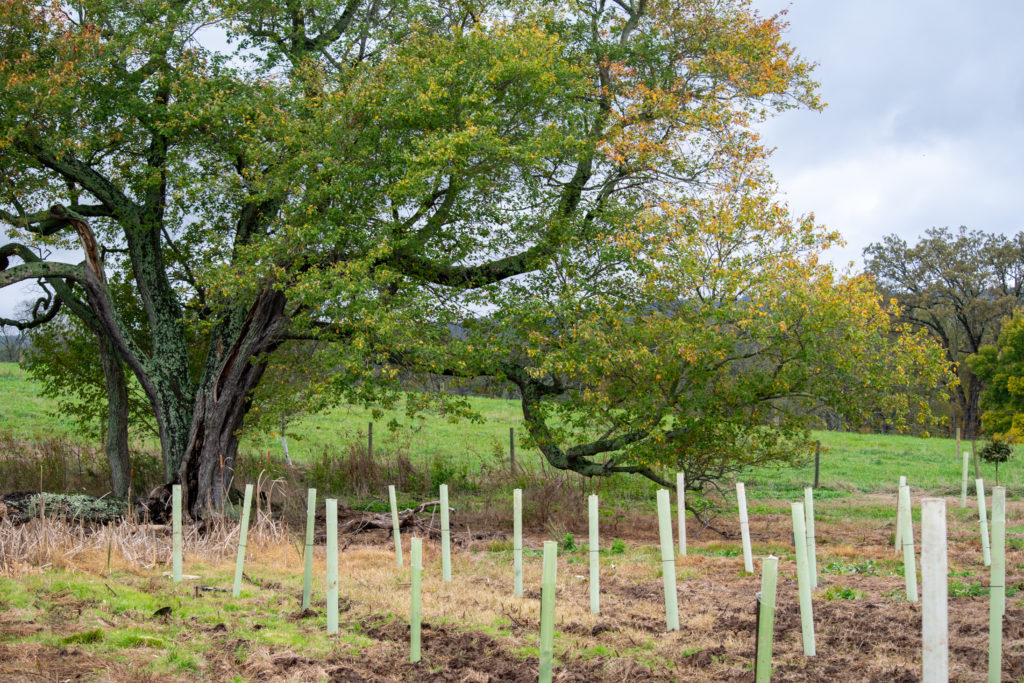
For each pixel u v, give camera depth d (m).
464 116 15.70
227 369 16.39
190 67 16.73
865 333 14.49
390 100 15.55
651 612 9.13
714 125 16.66
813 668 7.04
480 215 16.44
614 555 13.31
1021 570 11.29
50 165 16.86
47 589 9.35
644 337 14.96
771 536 15.77
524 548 14.05
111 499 15.50
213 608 8.98
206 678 6.79
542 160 16.41
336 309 14.57
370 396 15.38
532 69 15.61
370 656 7.37
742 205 14.89
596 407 15.93
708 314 14.72
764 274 14.34
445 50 16.19
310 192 15.15
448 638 7.88
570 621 8.59
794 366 14.68
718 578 11.33
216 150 16.73
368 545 14.16
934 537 5.22
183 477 16.25
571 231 16.66
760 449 16.05
